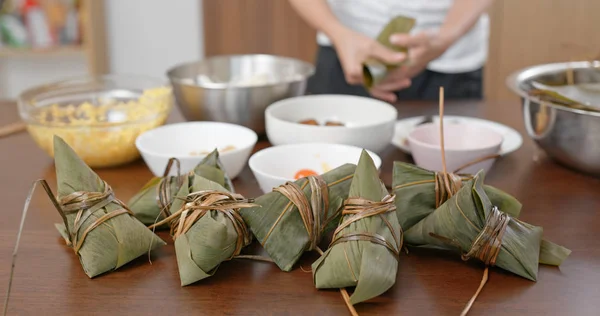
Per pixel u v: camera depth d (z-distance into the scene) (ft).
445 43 4.92
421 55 4.84
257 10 8.25
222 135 4.13
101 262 3.16
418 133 4.01
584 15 7.88
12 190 3.81
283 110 4.32
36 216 3.58
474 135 4.01
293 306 3.03
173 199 3.37
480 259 3.17
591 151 3.76
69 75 9.10
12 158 4.18
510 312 2.99
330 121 4.29
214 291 3.10
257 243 3.37
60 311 3.01
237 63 4.99
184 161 3.76
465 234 3.16
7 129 4.52
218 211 3.16
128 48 8.68
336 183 3.27
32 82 9.09
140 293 3.09
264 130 4.51
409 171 3.34
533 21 7.97
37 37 7.80
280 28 8.30
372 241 3.06
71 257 3.29
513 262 3.14
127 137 4.02
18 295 3.08
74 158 3.27
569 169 4.01
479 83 5.91
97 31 8.02
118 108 4.25
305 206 3.20
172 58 8.78
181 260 3.14
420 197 3.31
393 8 5.61
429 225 3.23
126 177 3.98
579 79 4.22
